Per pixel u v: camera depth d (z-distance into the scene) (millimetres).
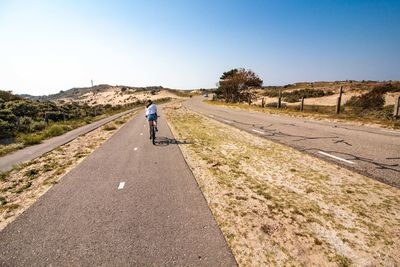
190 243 3119
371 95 19453
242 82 45750
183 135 11477
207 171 5961
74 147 10039
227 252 2932
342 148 7590
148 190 4895
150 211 4004
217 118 18516
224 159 6992
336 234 3229
